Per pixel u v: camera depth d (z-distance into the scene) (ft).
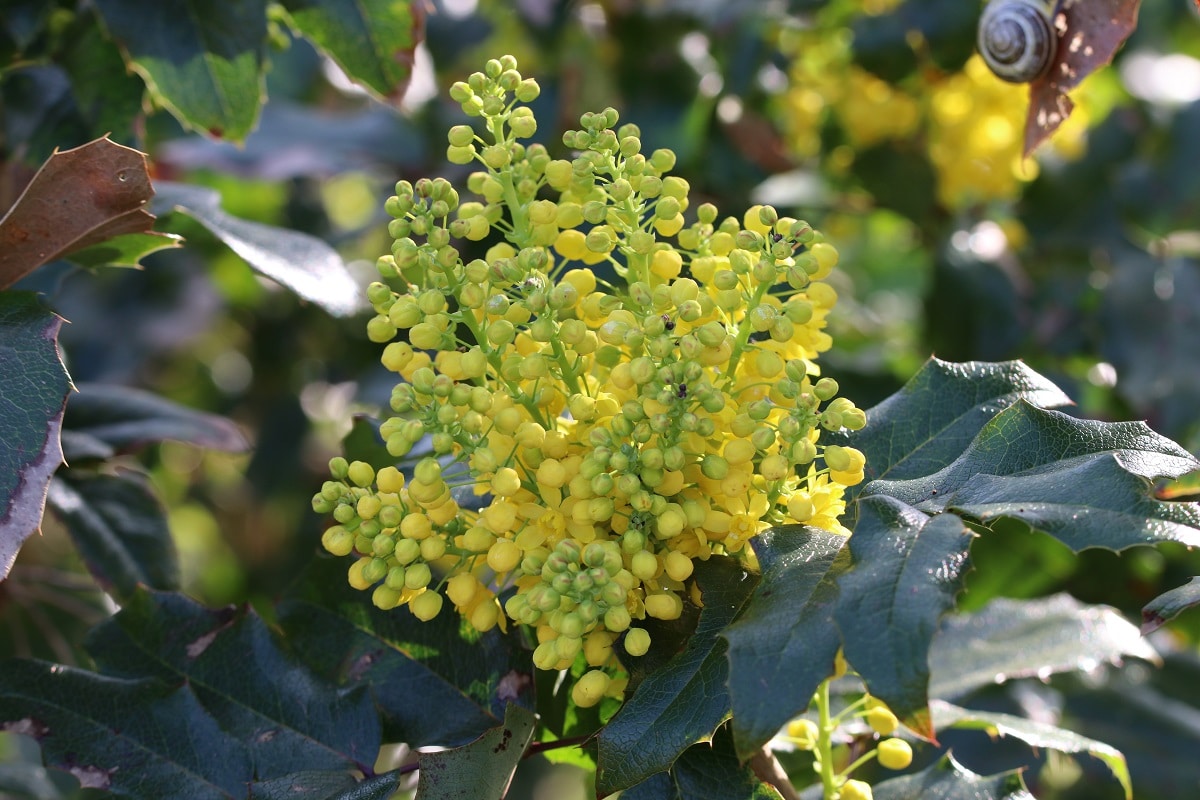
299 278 1.53
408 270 1.39
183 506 3.06
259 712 1.42
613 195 1.35
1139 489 1.26
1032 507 1.28
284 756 1.41
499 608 1.38
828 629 1.26
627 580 1.31
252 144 2.24
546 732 1.45
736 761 1.36
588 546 1.30
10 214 1.39
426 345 1.34
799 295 1.39
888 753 1.44
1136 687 1.86
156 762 1.40
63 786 1.74
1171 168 2.06
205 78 1.63
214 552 3.32
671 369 1.30
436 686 1.44
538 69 2.37
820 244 1.39
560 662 1.32
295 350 2.85
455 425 1.33
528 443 1.33
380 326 1.35
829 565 1.30
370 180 2.72
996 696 1.80
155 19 1.61
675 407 1.30
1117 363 2.00
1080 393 2.00
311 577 1.46
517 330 1.40
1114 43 1.46
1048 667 1.62
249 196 2.83
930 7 1.95
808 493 1.36
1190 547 1.24
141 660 1.44
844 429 1.38
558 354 1.34
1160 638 1.93
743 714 1.24
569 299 1.31
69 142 1.65
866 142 2.19
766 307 1.33
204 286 2.77
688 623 1.37
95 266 1.50
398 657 1.45
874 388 2.05
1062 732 1.53
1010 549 1.92
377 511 1.35
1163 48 2.80
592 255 1.39
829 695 1.58
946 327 2.07
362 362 2.71
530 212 1.35
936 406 1.42
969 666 1.64
